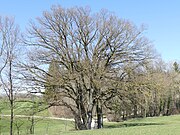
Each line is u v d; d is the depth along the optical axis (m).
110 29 33.62
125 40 33.56
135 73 32.97
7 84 30.14
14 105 30.67
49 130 38.56
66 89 33.25
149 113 71.19
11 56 31.23
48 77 32.06
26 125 36.06
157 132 18.50
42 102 32.16
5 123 36.41
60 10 33.59
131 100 33.44
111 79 32.28
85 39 33.59
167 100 74.31
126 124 41.00
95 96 33.31
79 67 32.44
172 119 50.25
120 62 33.09
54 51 32.84
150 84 32.56
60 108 38.28
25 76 31.34
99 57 33.22
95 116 36.84
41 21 33.41
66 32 33.28
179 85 77.25
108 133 19.42
